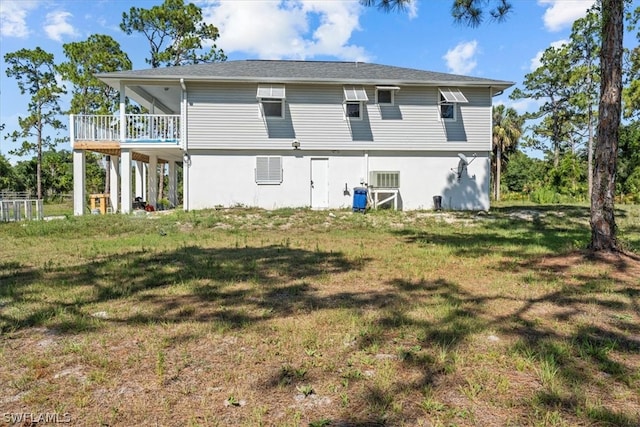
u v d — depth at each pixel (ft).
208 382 9.41
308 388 9.07
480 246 29.30
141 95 57.00
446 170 55.16
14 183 122.93
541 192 89.35
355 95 50.75
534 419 7.91
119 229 37.68
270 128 52.54
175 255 25.18
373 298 16.11
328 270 21.17
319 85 52.95
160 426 7.73
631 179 95.55
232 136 52.03
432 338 11.94
